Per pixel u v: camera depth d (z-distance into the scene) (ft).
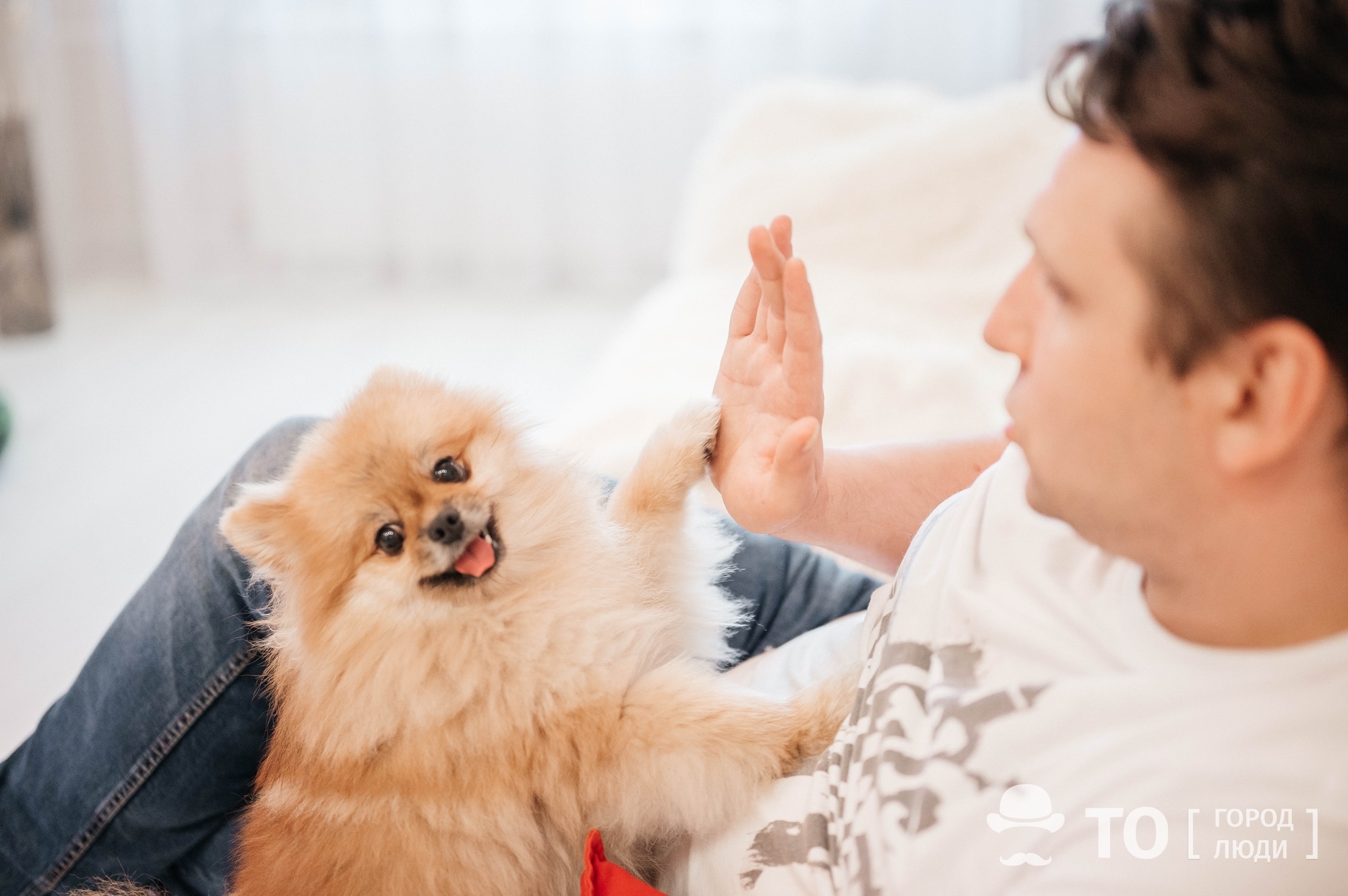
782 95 10.92
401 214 16.55
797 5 15.10
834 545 3.68
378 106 16.01
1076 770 2.29
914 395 6.44
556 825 3.50
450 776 3.46
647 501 3.93
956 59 14.65
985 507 3.04
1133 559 2.31
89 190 16.70
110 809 4.02
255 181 16.30
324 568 3.75
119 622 4.17
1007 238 9.14
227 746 4.09
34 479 10.81
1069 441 2.21
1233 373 1.95
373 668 3.59
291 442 4.57
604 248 16.51
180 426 12.05
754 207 9.55
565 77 15.75
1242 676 2.19
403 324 15.58
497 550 3.70
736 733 3.30
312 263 16.78
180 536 4.26
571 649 3.56
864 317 8.10
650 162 16.15
